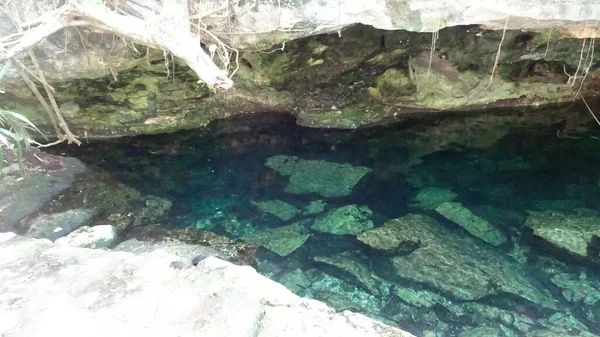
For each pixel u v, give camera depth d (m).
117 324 2.42
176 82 6.39
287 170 6.29
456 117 7.49
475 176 6.07
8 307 2.56
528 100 7.61
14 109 5.91
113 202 5.29
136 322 2.43
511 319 3.86
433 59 6.81
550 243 4.73
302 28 4.68
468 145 6.82
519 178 5.98
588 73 7.14
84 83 5.87
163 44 3.38
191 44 3.29
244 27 4.62
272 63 6.30
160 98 6.55
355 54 6.32
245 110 7.41
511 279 4.30
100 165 6.16
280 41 4.98
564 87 7.46
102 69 5.34
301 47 5.99
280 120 7.46
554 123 7.29
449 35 6.06
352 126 7.30
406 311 3.99
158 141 6.86
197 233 4.83
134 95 6.36
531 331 3.73
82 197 5.29
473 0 4.41
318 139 7.08
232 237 4.97
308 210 5.46
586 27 4.85
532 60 6.99
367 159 6.55
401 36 6.05
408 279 4.35
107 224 4.88
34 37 4.00
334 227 5.15
